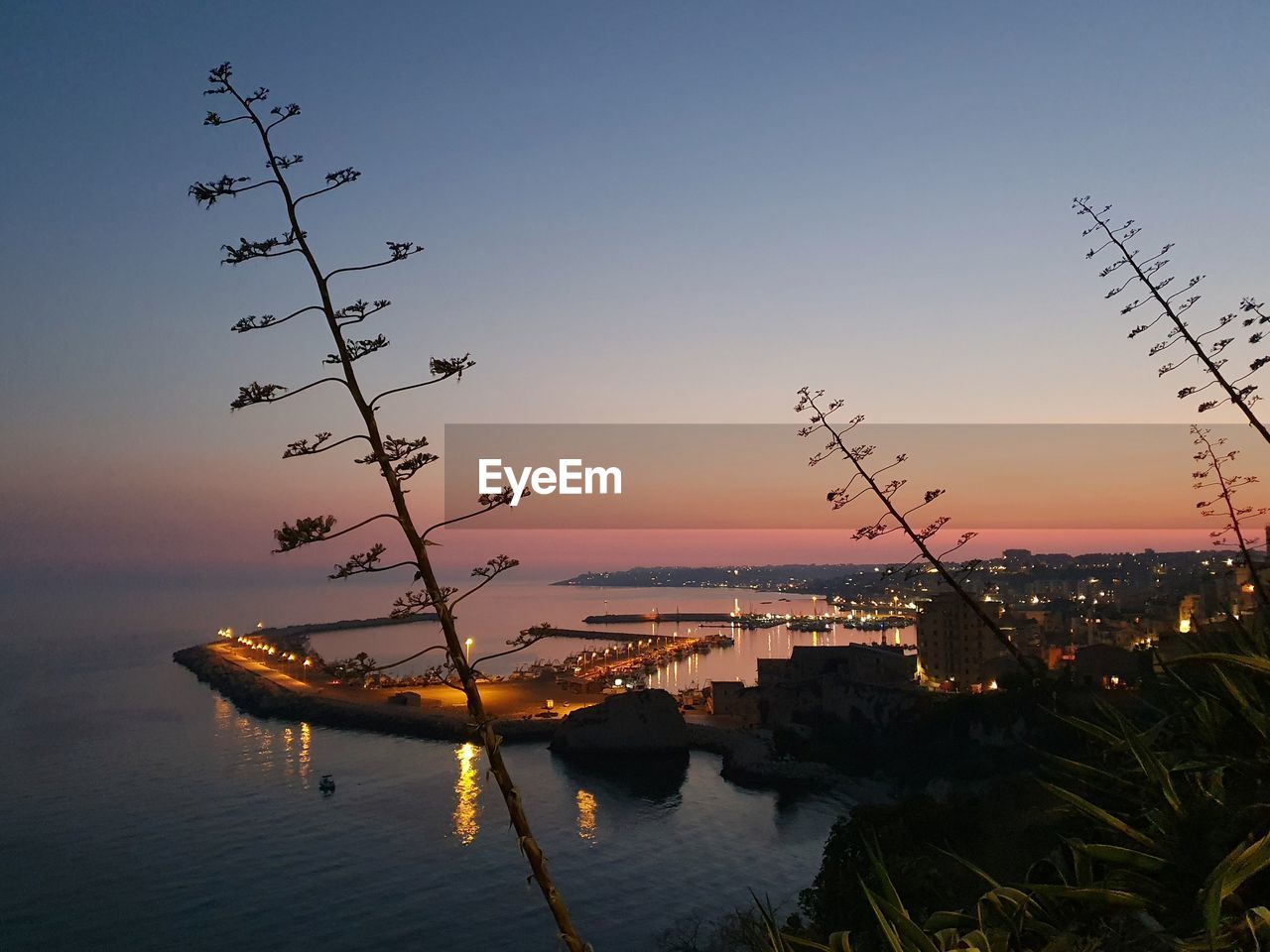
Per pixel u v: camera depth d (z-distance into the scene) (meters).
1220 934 3.72
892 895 4.63
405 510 5.63
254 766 116.75
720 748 117.00
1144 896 4.42
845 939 4.72
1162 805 5.00
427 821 87.94
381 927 61.28
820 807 84.25
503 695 174.25
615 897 65.38
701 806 89.88
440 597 5.50
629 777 105.75
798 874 67.62
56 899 67.44
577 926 60.03
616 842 79.50
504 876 71.06
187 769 115.19
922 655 96.38
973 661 90.69
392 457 5.68
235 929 61.38
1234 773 5.44
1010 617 101.19
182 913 64.38
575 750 120.56
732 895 63.88
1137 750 5.21
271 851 78.94
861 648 114.31
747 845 75.69
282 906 65.38
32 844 81.62
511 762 116.81
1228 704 5.79
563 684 190.50
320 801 96.56
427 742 133.62
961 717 68.56
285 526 5.32
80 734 144.12
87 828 86.81
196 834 84.38
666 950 52.44
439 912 63.78
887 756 89.06
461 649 5.48
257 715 163.00
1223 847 4.34
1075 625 101.62
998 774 55.81
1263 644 6.43
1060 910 4.60
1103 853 4.62
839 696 104.06
